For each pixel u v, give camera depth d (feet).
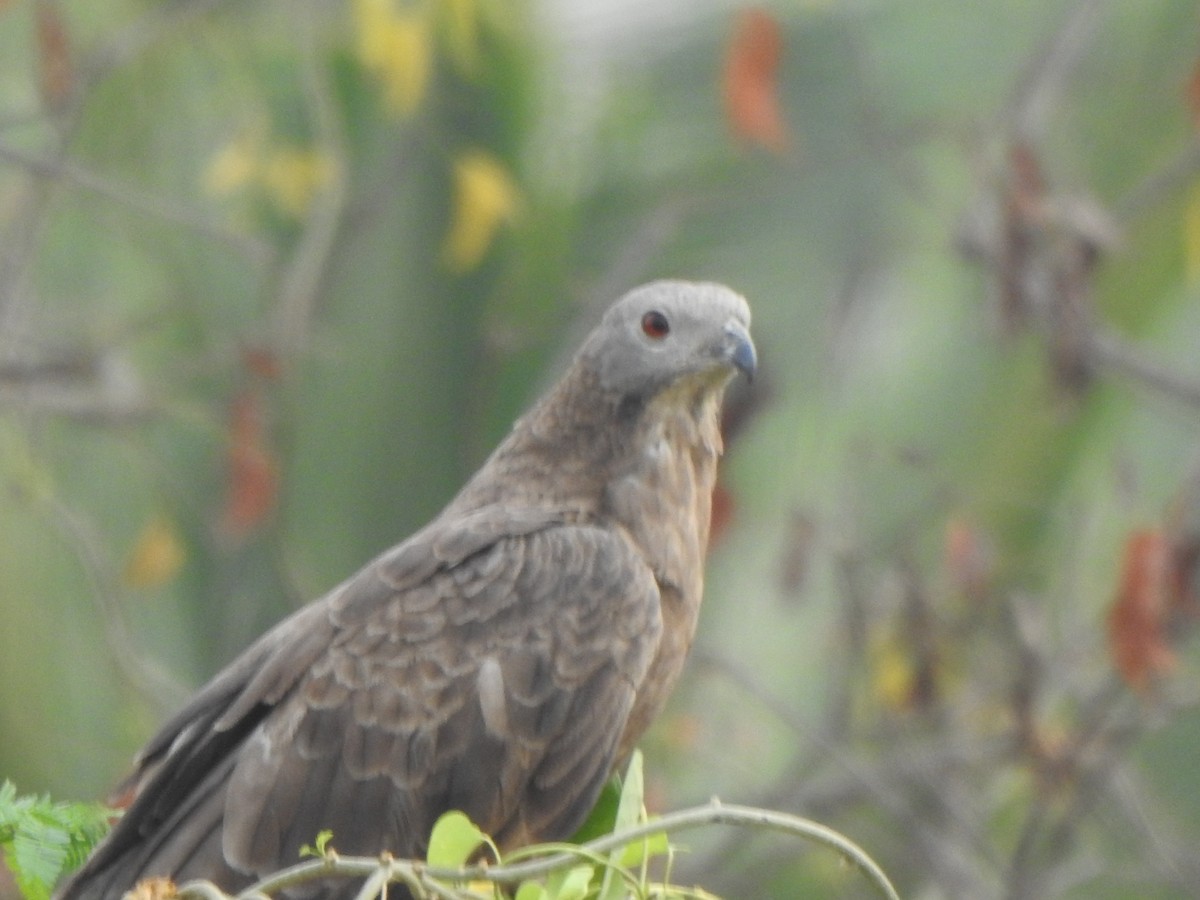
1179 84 47.98
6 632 42.65
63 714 42.83
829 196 48.44
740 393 42.50
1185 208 47.16
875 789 41.24
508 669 27.91
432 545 28.63
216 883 26.73
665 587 29.81
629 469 29.91
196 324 46.47
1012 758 41.01
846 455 46.93
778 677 50.29
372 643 27.86
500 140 46.14
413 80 40.83
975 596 41.73
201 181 47.26
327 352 44.93
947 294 49.47
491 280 47.06
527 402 47.19
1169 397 45.16
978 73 48.44
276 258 43.57
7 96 47.42
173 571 44.14
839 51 48.21
